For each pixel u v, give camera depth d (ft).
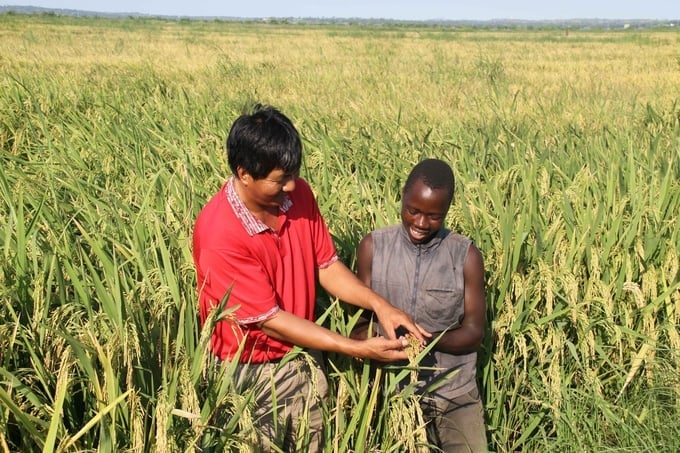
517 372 11.55
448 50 128.47
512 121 30.12
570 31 336.70
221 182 17.15
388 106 36.60
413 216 9.46
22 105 30.12
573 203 15.43
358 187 15.58
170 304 9.90
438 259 9.97
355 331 10.50
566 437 10.94
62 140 23.93
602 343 12.46
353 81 58.85
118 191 17.78
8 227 11.97
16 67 64.39
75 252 12.33
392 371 9.84
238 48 122.52
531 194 15.03
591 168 18.54
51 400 8.61
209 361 9.34
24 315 10.39
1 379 8.96
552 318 11.28
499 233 13.24
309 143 21.85
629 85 60.70
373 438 9.93
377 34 230.27
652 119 30.66
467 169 18.81
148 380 9.16
